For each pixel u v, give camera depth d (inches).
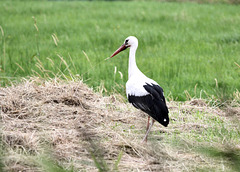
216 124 385.7
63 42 760.3
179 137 354.6
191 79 539.2
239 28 871.7
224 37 787.4
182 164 304.5
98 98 440.5
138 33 808.3
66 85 444.1
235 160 309.1
